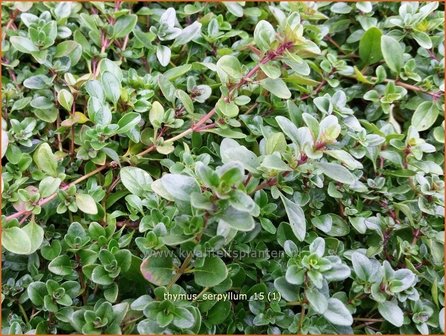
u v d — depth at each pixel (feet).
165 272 0.28
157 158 0.35
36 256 0.32
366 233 0.34
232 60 0.33
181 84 0.38
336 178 0.28
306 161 0.28
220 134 0.34
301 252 0.29
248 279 0.32
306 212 0.33
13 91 0.37
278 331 0.30
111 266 0.29
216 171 0.25
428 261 0.32
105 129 0.32
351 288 0.31
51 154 0.32
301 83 0.37
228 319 0.31
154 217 0.30
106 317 0.28
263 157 0.30
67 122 0.34
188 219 0.27
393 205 0.34
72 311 0.29
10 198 0.32
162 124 0.35
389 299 0.30
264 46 0.32
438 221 0.33
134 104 0.35
